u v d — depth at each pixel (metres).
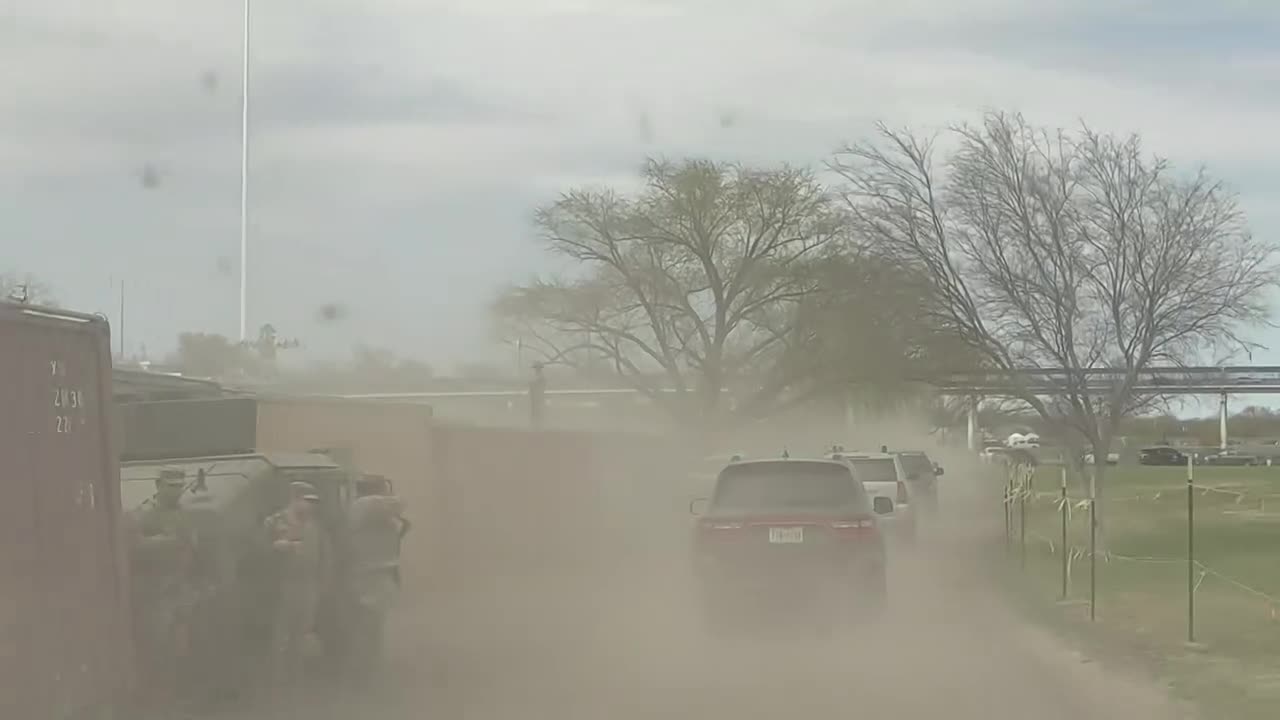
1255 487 49.19
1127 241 24.47
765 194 56.56
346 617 12.62
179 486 10.73
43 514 8.16
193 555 10.36
